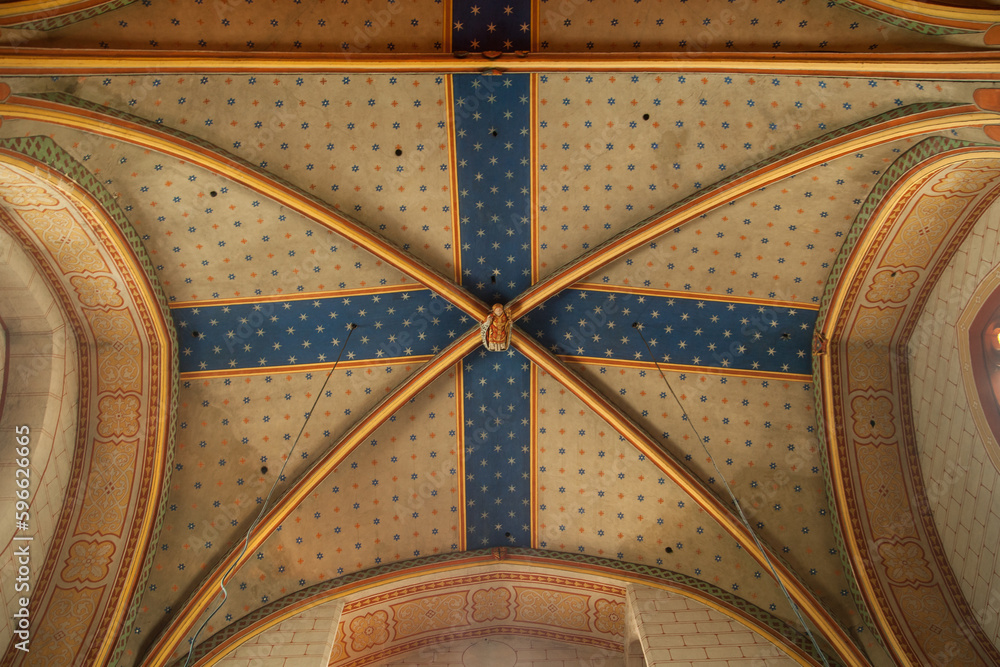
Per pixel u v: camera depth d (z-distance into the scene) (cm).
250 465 1231
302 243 1159
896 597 1080
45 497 1038
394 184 1134
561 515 1337
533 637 1345
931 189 963
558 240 1194
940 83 821
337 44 970
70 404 1096
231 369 1223
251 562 1207
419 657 1315
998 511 950
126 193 1041
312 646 1132
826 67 891
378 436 1283
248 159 1070
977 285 1002
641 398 1277
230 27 933
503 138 1106
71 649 1009
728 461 1243
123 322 1128
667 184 1117
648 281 1213
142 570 1107
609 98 1057
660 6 947
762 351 1223
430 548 1330
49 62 827
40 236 1002
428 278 1174
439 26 973
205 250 1136
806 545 1177
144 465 1143
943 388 1075
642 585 1253
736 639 1127
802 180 1056
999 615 977
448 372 1273
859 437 1165
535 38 983
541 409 1305
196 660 1091
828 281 1149
